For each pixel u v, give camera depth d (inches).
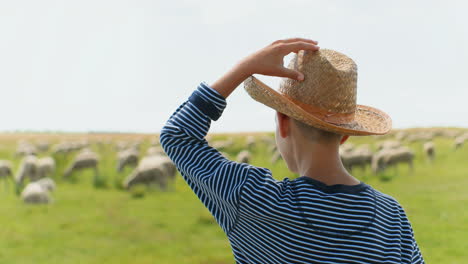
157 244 463.8
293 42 54.6
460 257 362.6
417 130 2436.0
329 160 54.7
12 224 569.6
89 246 460.1
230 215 52.9
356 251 50.0
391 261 51.3
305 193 51.6
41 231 534.0
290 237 50.3
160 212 641.6
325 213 50.5
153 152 1286.9
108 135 3267.7
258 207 50.1
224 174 52.0
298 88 55.7
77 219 602.2
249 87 57.2
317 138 54.1
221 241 477.1
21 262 401.4
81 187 959.6
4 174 954.1
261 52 54.2
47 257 422.0
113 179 1072.2
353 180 55.6
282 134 57.8
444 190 747.4
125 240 481.7
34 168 1018.7
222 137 2420.0
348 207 51.6
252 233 52.6
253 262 53.7
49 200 753.0
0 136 2832.2
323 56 54.6
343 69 54.6
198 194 56.2
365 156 1028.5
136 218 600.1
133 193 813.9
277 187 52.1
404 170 1064.8
